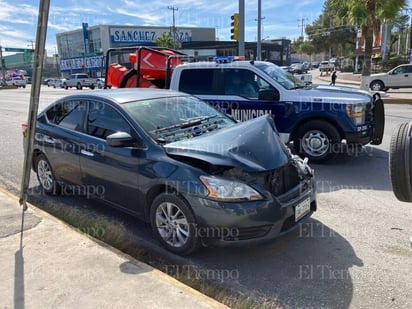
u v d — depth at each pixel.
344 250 3.68
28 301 2.78
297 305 2.91
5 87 51.44
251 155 3.57
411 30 44.09
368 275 3.26
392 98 17.52
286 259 3.58
